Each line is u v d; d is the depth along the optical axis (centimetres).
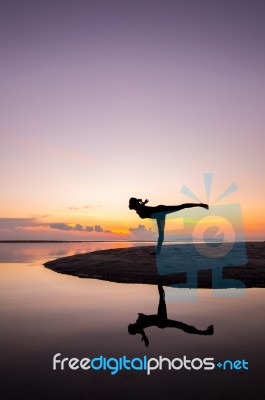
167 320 406
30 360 286
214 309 462
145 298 538
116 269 850
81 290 614
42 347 317
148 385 241
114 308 471
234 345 319
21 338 343
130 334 353
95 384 243
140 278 736
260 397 223
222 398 222
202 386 239
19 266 1071
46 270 950
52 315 433
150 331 363
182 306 480
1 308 474
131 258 1018
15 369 268
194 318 415
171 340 333
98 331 364
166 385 241
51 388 237
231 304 493
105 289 624
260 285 642
